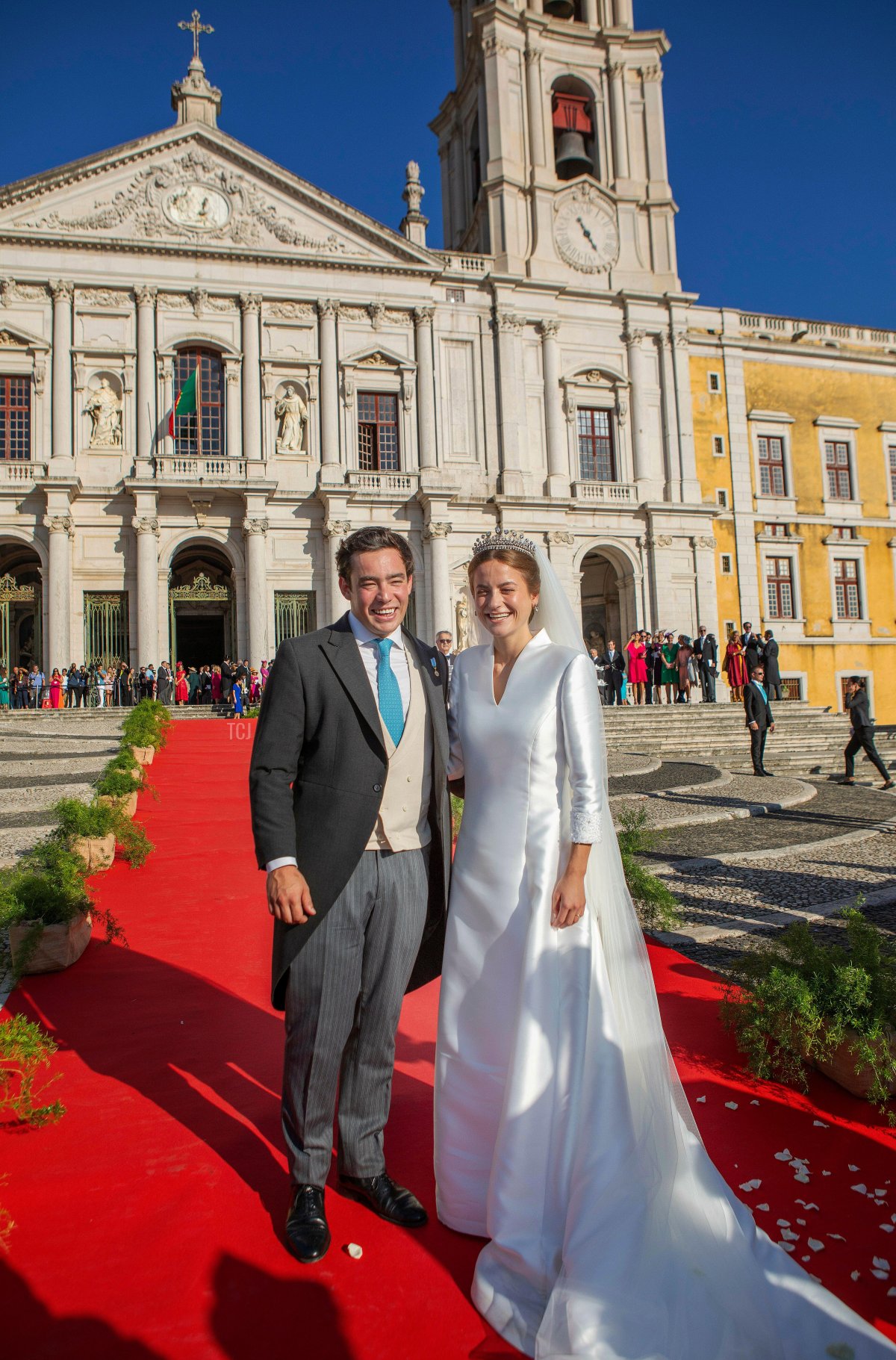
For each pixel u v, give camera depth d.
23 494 27.33
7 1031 3.75
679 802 12.62
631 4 34.31
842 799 13.68
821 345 35.94
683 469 32.97
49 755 15.73
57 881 5.68
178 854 8.20
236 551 28.81
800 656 33.91
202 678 28.88
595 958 2.92
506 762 3.02
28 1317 2.58
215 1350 2.46
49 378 28.03
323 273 30.17
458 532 30.70
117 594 28.08
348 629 3.28
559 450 31.77
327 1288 2.70
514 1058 2.80
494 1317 2.53
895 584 35.66
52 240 27.83
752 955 4.62
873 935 4.43
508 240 31.86
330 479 29.48
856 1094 3.99
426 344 30.73
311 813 3.07
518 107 32.62
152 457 27.95
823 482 35.09
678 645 28.69
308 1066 2.97
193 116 30.08
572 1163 2.70
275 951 3.05
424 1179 3.29
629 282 33.22
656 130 33.91
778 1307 2.53
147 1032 4.54
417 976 3.35
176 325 28.95
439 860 3.21
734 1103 3.89
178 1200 3.12
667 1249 2.58
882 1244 2.94
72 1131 3.59
